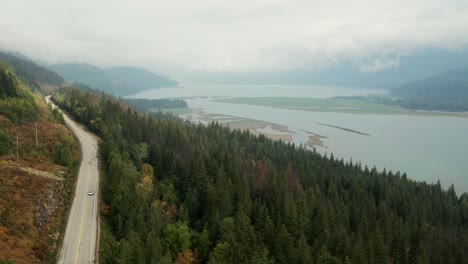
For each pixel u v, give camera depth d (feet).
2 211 222.89
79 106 610.65
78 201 291.79
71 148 389.19
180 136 491.31
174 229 262.06
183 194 342.44
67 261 214.90
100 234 245.04
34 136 360.28
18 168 277.44
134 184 311.27
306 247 270.46
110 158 369.71
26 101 431.43
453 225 403.75
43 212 246.27
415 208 393.70
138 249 215.10
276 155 569.64
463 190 600.39
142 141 450.30
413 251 311.06
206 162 378.12
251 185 371.35
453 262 296.71
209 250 267.39
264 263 248.32
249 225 276.21
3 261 179.83
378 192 449.48
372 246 282.97
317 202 357.41
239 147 581.94
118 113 540.52
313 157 577.43
